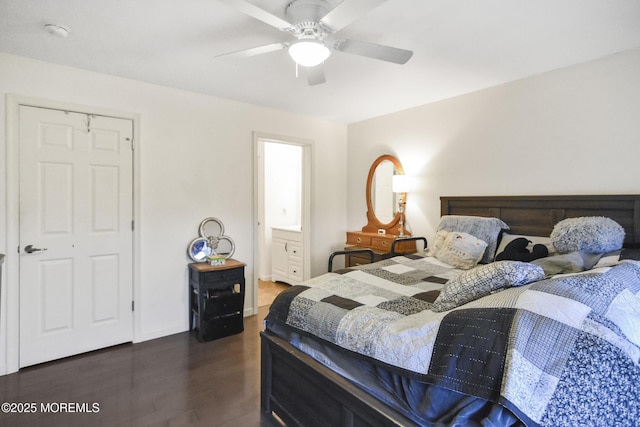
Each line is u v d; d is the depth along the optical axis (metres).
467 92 3.23
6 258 2.40
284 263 5.00
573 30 2.03
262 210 5.29
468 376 1.07
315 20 1.64
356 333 1.45
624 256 1.92
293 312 1.83
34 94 2.48
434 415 1.15
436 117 3.52
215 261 3.17
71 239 2.66
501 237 2.80
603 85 2.43
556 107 2.67
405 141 3.83
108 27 1.99
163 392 2.20
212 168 3.39
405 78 2.85
